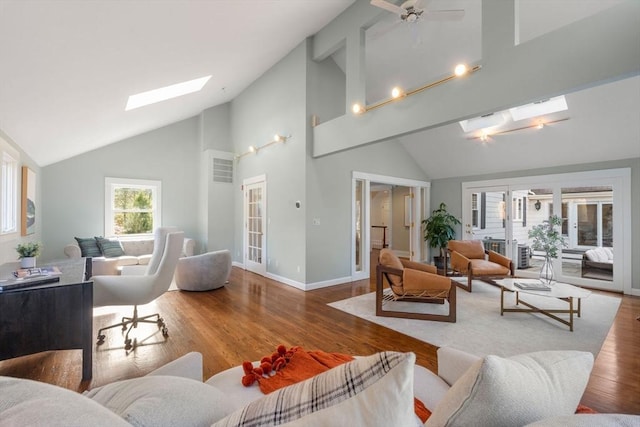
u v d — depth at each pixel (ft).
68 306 6.73
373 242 33.50
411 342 9.19
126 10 6.44
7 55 6.05
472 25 12.80
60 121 11.32
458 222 21.77
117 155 20.68
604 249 15.78
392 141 20.59
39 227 17.26
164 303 13.08
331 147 14.42
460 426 2.14
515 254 19.19
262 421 2.11
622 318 11.28
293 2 11.00
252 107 20.49
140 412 2.14
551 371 2.49
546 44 7.75
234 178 23.15
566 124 14.71
